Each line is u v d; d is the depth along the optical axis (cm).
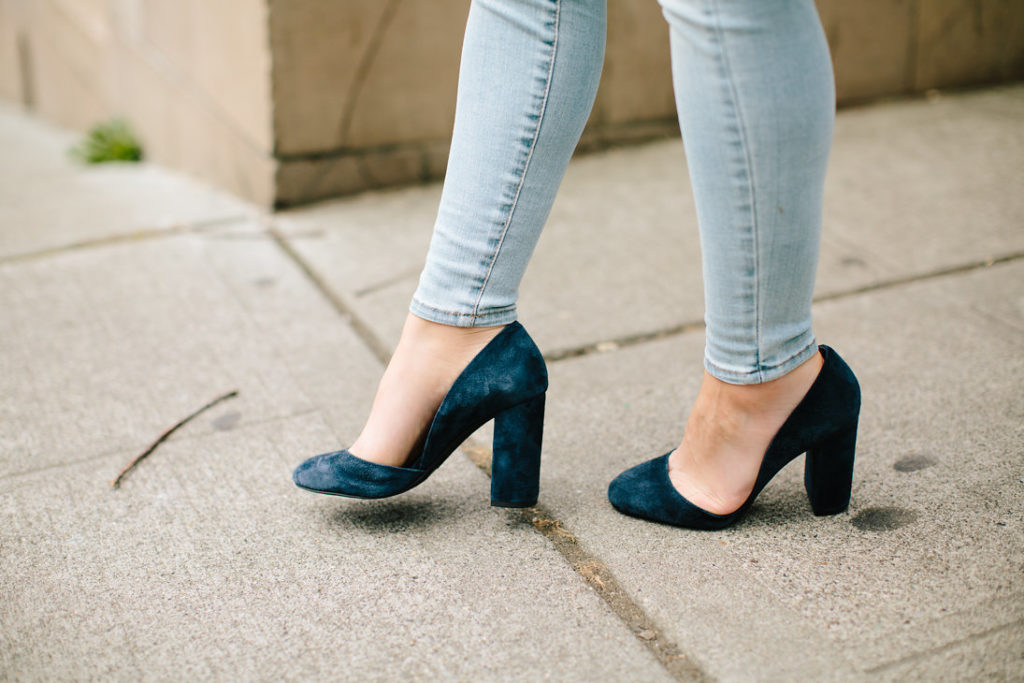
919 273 203
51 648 109
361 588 118
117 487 141
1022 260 205
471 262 117
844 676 99
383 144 271
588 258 220
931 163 262
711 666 103
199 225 250
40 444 152
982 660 100
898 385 160
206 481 142
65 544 128
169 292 208
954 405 152
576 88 112
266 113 253
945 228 223
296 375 174
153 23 330
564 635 108
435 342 120
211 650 108
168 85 324
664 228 236
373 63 260
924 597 110
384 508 135
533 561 122
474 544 126
